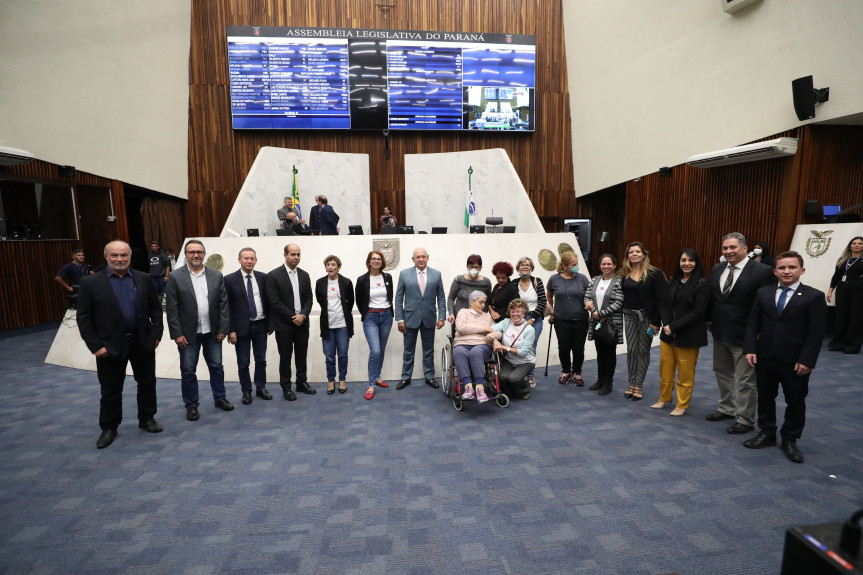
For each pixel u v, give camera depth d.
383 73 12.29
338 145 12.69
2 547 2.31
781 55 7.06
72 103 8.92
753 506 2.56
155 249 9.59
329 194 11.55
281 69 12.00
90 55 9.26
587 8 11.89
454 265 6.22
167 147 11.52
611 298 4.50
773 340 3.16
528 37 12.67
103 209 9.72
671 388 4.15
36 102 8.24
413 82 12.41
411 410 4.29
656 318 4.32
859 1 5.99
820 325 2.97
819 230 6.66
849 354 5.73
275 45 11.91
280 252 6.10
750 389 3.53
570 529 2.38
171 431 3.84
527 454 3.27
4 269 8.14
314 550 2.24
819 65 6.50
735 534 2.31
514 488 2.80
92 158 9.41
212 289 4.20
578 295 4.89
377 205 12.88
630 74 10.69
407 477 2.96
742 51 7.77
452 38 12.44
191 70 12.15
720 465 3.05
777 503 2.59
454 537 2.32
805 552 1.08
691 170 9.09
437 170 11.73
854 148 6.98
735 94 7.96
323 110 12.22
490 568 2.09
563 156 13.45
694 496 2.68
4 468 3.19
